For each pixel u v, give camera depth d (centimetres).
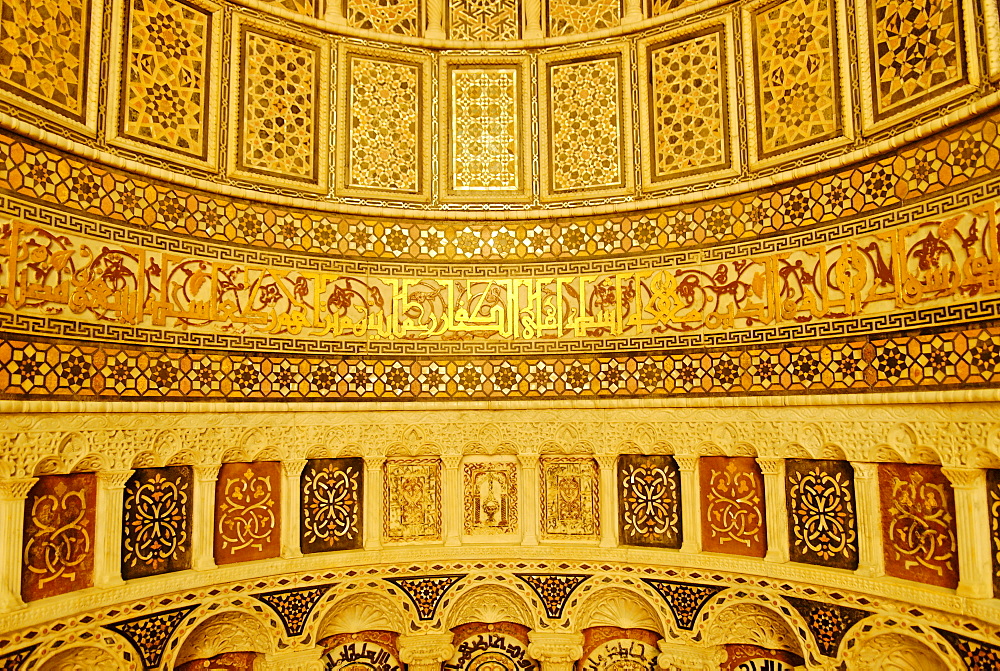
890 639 504
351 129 646
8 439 455
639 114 645
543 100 671
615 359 628
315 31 641
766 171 587
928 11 503
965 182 478
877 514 516
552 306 647
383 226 646
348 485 623
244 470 581
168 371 543
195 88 581
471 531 636
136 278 532
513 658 635
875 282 523
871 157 529
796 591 542
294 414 596
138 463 529
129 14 546
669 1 645
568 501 633
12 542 457
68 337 491
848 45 549
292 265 610
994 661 450
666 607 593
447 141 667
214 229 578
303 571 586
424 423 632
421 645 611
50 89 497
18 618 452
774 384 566
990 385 457
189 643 551
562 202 656
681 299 613
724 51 616
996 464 455
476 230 659
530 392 641
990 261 462
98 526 508
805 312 556
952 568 476
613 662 620
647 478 616
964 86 479
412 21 679
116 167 525
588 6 671
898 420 503
